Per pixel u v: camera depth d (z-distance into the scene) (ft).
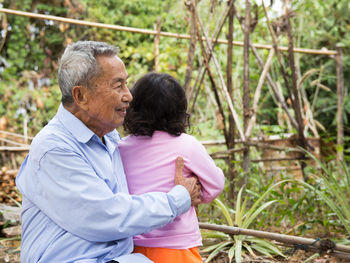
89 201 4.99
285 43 21.27
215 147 17.42
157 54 13.07
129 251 5.42
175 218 5.68
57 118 5.49
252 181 11.40
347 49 21.99
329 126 22.29
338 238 9.95
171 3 22.56
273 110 21.72
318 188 10.50
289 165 13.08
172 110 5.86
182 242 5.65
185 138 5.89
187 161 5.78
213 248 8.97
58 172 5.07
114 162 5.74
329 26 22.52
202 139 17.57
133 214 5.10
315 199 10.77
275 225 10.41
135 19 22.11
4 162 14.33
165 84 5.87
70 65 5.24
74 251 5.09
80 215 5.01
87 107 5.32
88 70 5.18
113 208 5.04
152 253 5.64
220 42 12.82
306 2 20.39
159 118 5.87
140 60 22.66
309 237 10.15
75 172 5.07
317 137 14.25
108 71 5.24
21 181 5.39
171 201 5.32
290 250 8.75
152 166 5.81
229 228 8.29
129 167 5.96
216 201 9.54
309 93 22.95
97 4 22.39
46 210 5.12
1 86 20.51
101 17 21.98
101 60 5.23
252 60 20.40
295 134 13.57
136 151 5.95
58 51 22.31
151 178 5.79
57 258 5.09
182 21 18.67
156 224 5.19
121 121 5.51
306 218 11.10
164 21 21.90
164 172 5.75
